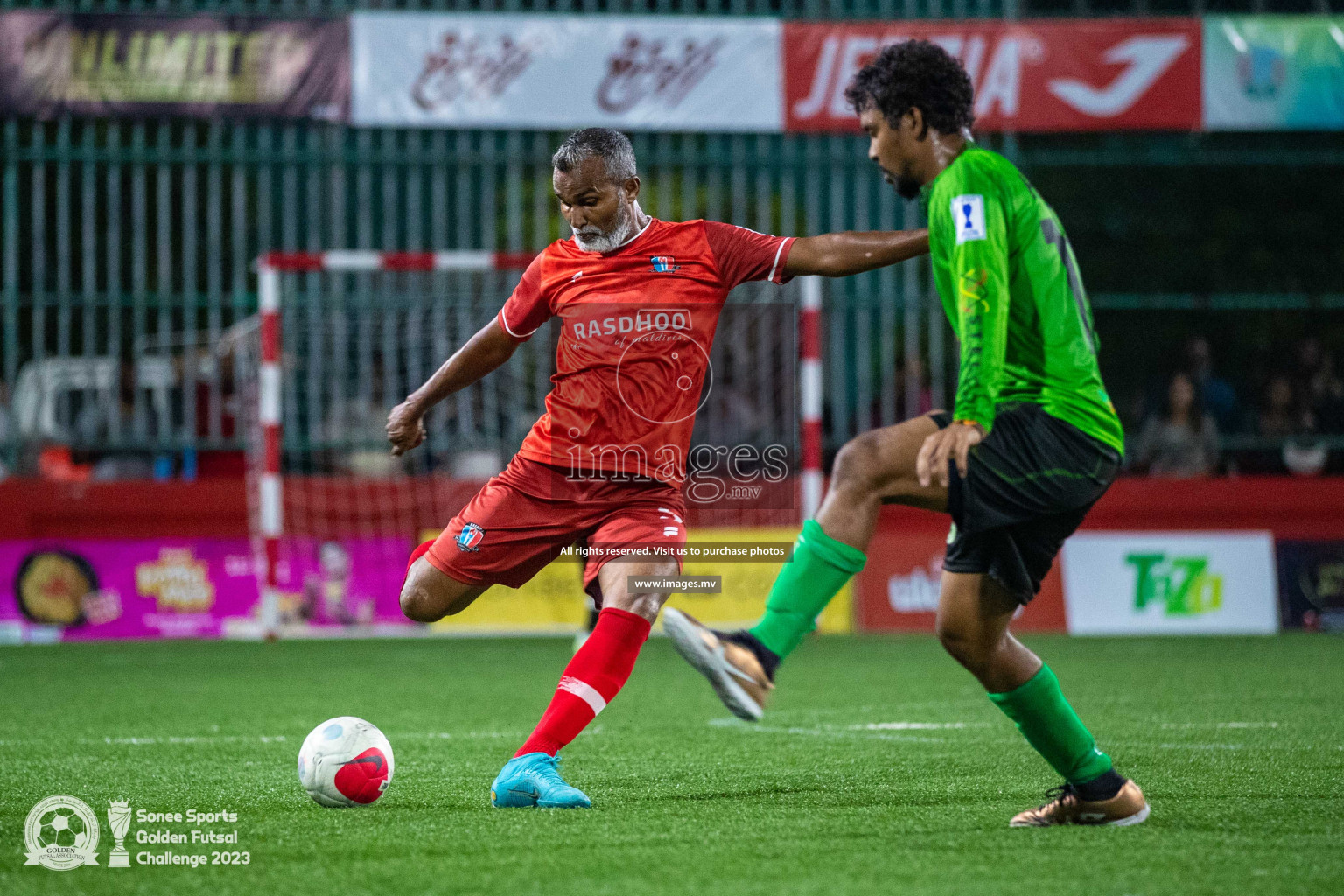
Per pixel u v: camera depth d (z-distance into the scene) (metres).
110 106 38.34
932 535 41.44
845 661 31.41
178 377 41.06
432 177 44.12
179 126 47.06
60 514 38.81
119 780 15.12
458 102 39.12
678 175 46.06
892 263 13.41
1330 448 44.75
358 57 38.88
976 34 39.94
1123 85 40.22
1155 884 9.70
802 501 40.28
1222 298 41.03
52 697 24.48
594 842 11.30
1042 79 40.09
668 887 9.63
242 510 39.81
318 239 40.94
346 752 13.10
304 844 11.35
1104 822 11.99
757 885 9.70
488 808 13.09
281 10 39.25
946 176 11.29
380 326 43.41
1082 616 40.03
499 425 42.06
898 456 11.17
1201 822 12.20
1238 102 40.53
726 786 14.47
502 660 32.47
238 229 40.41
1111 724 19.98
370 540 39.56
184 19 38.50
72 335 45.16
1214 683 26.22
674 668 30.28
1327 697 23.81
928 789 14.18
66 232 39.50
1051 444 11.32
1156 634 39.97
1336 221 52.00
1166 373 51.06
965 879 9.84
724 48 39.53
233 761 16.62
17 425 39.84
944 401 44.41
